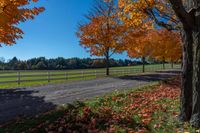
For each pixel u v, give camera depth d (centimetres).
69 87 2031
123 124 811
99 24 3394
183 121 810
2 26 1215
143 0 1180
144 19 1327
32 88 1964
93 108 1036
